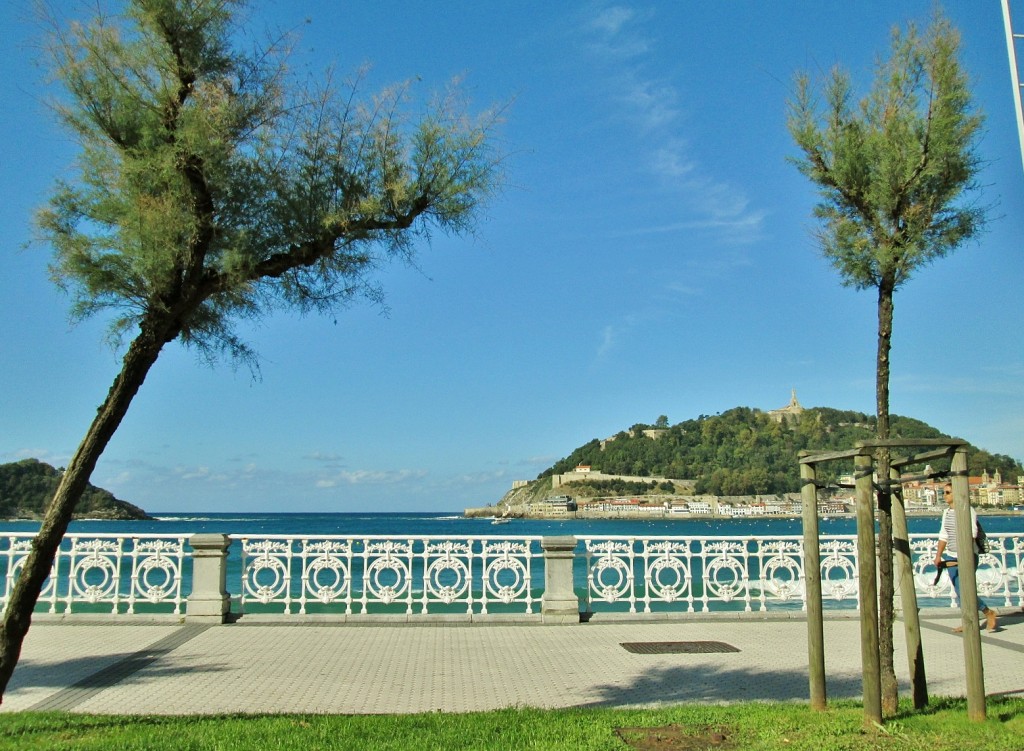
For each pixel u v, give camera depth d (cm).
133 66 652
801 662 935
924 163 708
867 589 616
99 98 644
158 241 625
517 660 938
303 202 689
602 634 1109
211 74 668
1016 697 728
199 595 1184
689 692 788
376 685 815
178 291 653
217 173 646
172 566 1205
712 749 570
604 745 577
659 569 1255
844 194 746
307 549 1216
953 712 644
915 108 721
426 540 1220
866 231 736
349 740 591
